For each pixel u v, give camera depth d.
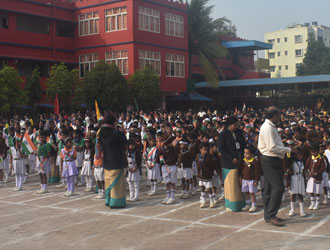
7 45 33.72
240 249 6.08
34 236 7.15
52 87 31.53
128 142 10.09
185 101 41.78
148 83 32.59
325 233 6.79
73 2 37.84
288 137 10.73
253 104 44.28
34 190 12.05
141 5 35.50
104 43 36.19
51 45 36.59
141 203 9.91
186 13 40.41
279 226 7.34
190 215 8.47
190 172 10.20
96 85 30.42
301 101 42.31
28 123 15.84
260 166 8.45
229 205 8.73
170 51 38.47
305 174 8.59
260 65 60.06
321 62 63.50
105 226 7.71
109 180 9.39
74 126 16.38
